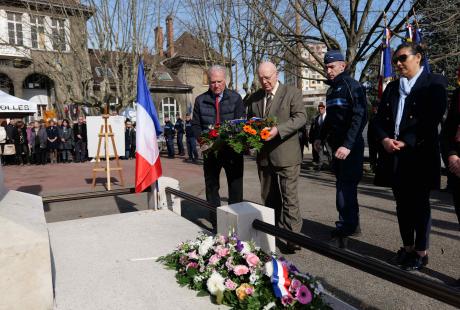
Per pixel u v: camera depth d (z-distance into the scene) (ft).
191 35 60.03
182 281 9.40
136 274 10.12
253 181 32.99
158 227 14.47
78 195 16.38
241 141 12.67
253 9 37.35
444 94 11.02
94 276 10.06
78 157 58.18
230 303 8.27
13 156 57.57
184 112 121.19
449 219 18.01
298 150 13.60
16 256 7.43
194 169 44.52
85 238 13.38
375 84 43.01
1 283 7.36
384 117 12.09
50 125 56.90
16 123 56.18
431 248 13.92
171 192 16.33
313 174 35.83
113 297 8.85
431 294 5.93
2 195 9.96
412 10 31.68
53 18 62.13
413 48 11.28
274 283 7.82
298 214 13.78
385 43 29.71
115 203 23.95
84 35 61.36
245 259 8.67
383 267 6.74
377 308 9.77
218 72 15.11
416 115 11.17
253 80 52.54
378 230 16.33
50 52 65.72
